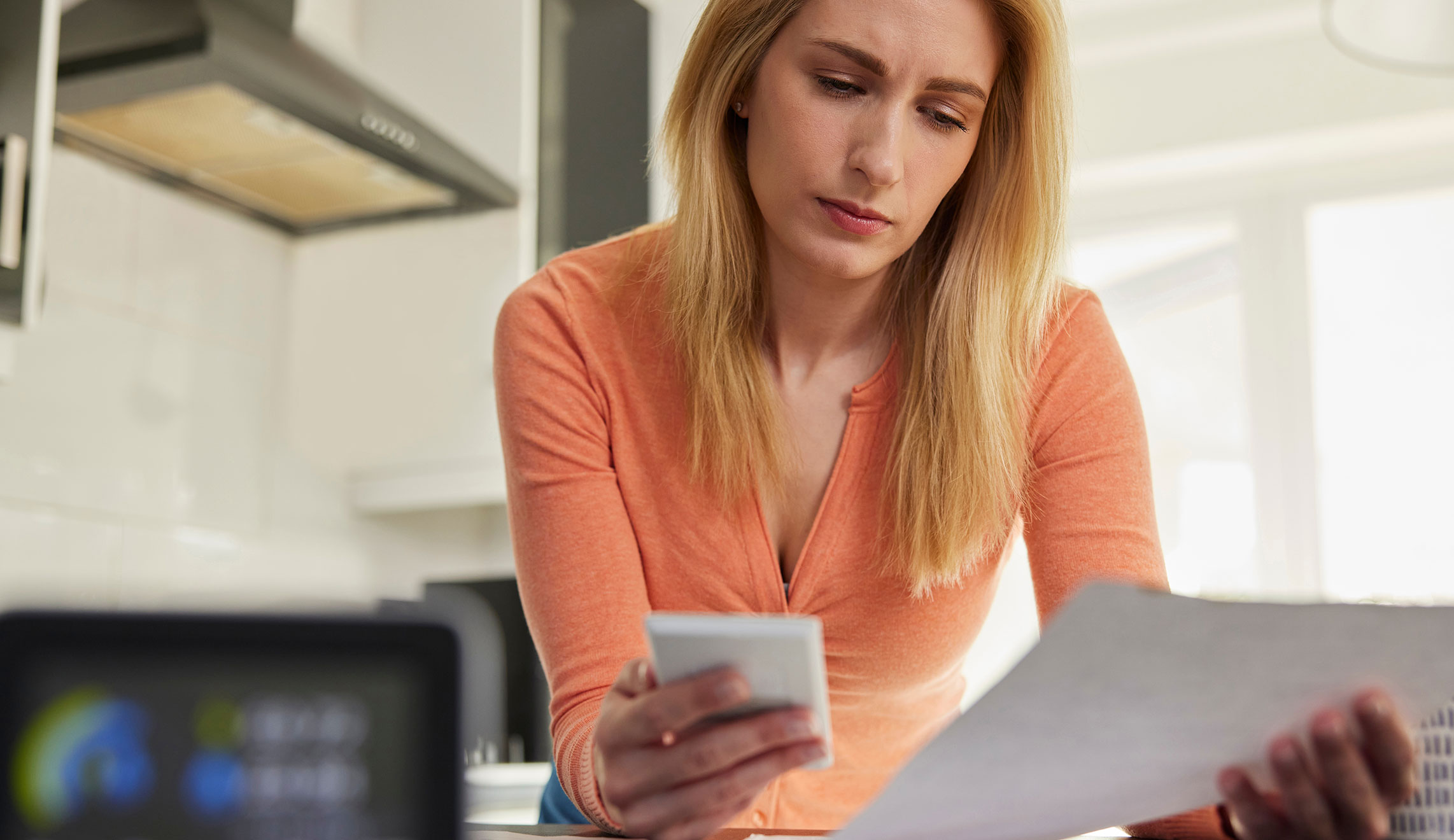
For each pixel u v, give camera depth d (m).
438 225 2.73
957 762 0.51
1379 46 1.95
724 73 1.00
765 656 0.54
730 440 1.02
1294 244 3.39
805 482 1.08
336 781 0.31
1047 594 1.00
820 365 1.08
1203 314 3.46
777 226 0.96
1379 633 0.53
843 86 0.92
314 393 2.82
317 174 2.48
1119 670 0.50
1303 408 3.32
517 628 2.83
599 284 1.08
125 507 2.41
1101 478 1.02
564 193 2.78
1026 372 1.06
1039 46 0.99
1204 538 3.34
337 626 0.31
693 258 1.04
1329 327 3.35
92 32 2.01
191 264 2.61
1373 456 3.27
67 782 0.30
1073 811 0.60
